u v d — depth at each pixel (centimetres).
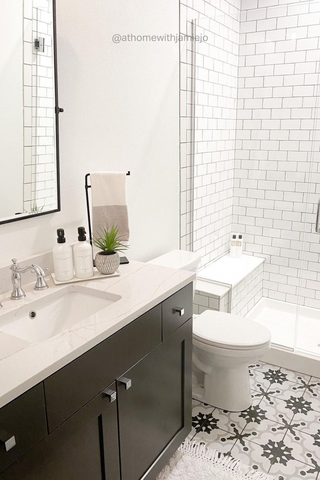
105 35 182
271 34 296
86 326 125
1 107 140
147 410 154
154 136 227
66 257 158
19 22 141
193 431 208
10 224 152
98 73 182
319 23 277
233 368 216
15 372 100
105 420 129
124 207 181
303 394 239
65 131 169
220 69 288
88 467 126
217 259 329
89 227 179
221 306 269
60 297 156
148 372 151
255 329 218
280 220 321
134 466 150
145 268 179
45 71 152
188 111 257
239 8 303
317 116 287
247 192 330
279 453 192
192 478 178
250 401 228
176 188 256
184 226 272
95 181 175
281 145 309
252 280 313
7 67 139
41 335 146
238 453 192
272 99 305
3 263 151
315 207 302
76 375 114
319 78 279
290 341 277
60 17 159
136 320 138
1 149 142
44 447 106
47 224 168
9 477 97
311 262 314
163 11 219
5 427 94
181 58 241
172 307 161
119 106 197
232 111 315
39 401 103
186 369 180
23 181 152
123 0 190
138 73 207
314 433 206
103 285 158
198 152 276
